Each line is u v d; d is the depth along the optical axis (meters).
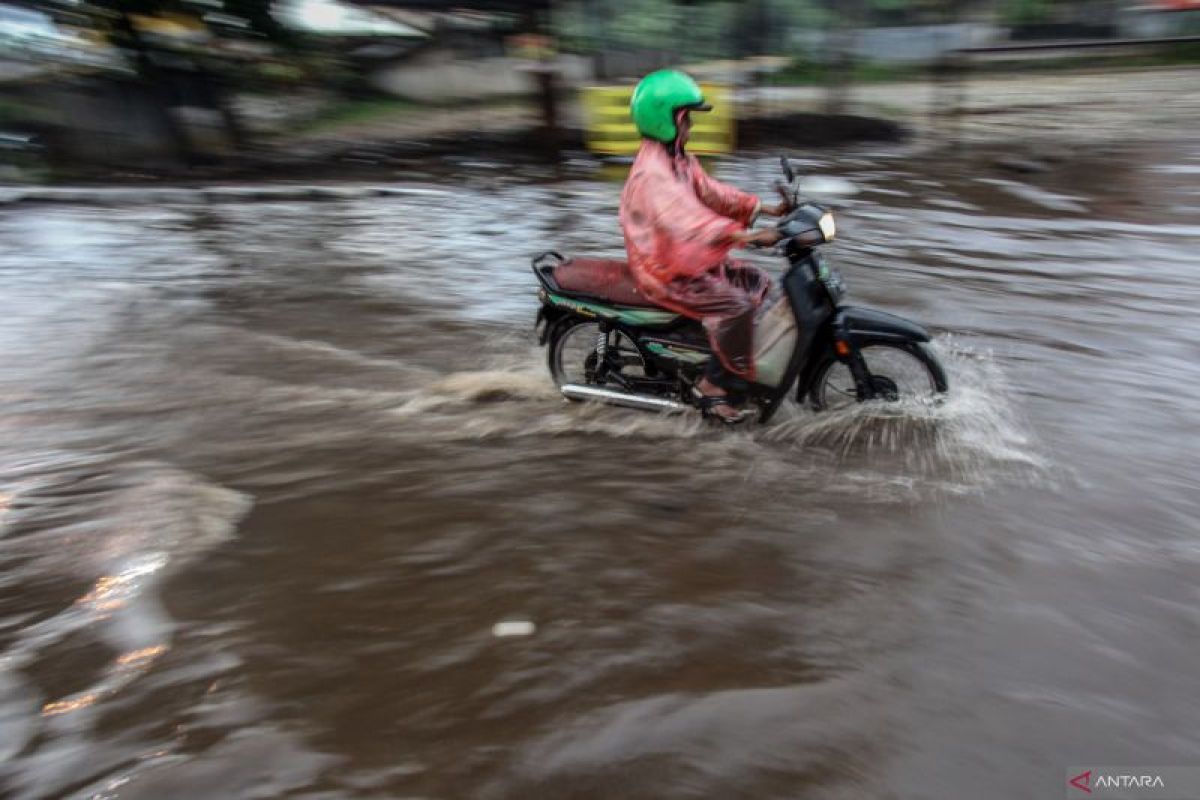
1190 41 11.82
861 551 3.08
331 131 14.68
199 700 2.46
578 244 7.72
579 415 4.31
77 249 8.00
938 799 2.07
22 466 3.89
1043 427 3.94
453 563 3.11
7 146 11.70
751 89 14.72
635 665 2.56
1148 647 2.55
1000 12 19.30
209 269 7.26
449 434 4.16
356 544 3.25
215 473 3.82
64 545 3.26
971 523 3.21
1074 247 6.98
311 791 2.14
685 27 15.03
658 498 3.50
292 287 6.71
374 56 16.45
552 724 2.34
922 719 2.31
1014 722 2.29
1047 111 14.11
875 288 6.08
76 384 4.86
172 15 12.26
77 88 12.05
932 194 9.16
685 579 2.97
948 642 2.61
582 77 15.05
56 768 2.23
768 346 3.84
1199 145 10.69
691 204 3.70
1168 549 3.01
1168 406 4.11
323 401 4.57
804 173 10.49
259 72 13.91
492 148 13.14
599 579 2.98
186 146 12.64
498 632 2.73
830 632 2.67
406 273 7.01
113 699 2.47
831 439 3.91
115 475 3.81
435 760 2.23
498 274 6.90
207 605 2.90
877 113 14.24
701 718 2.34
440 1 14.30
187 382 4.88
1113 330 5.13
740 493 3.51
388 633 2.74
